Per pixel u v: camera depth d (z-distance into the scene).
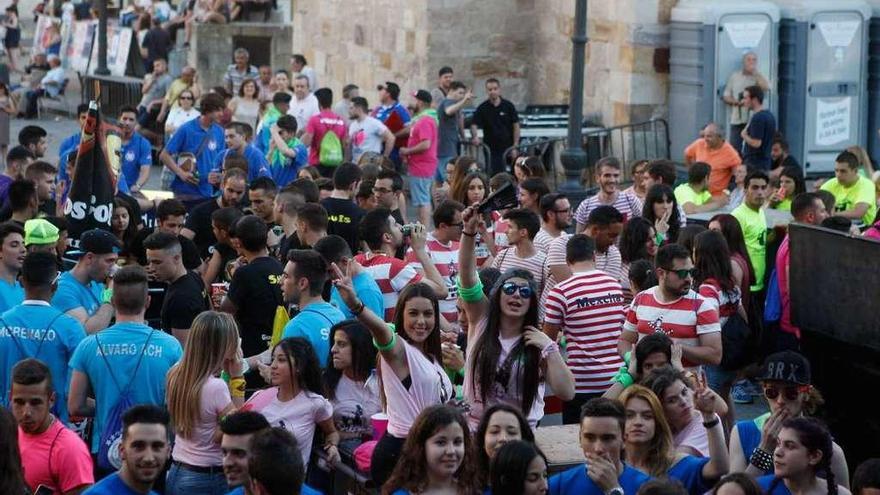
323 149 22.36
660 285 11.65
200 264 14.09
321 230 13.34
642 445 9.27
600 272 11.93
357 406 10.62
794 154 24.08
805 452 8.87
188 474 9.90
